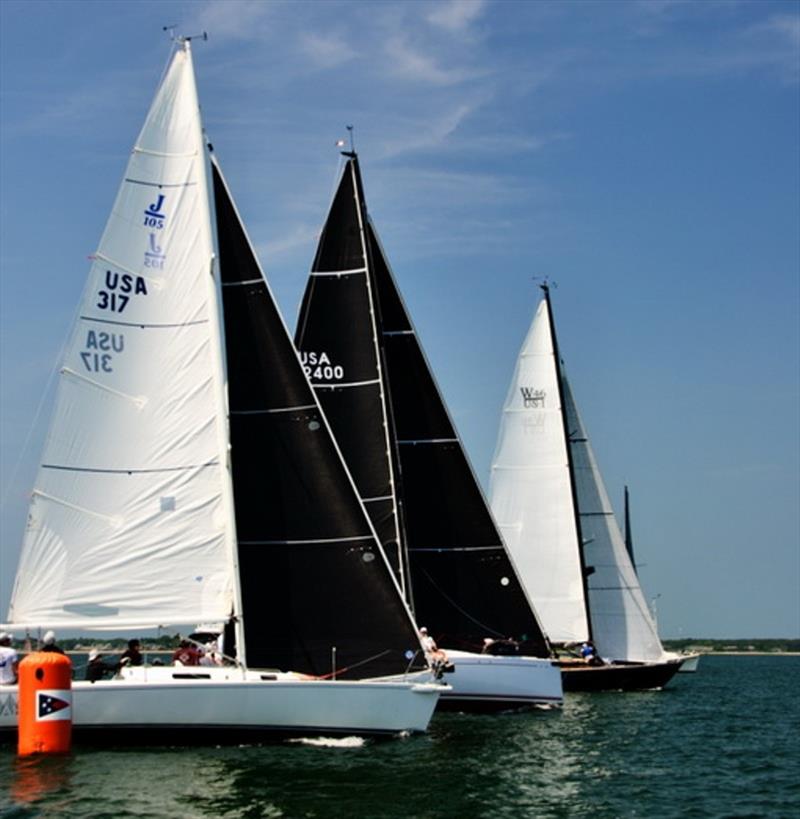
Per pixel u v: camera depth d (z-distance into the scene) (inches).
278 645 966.4
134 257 970.7
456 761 898.7
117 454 955.3
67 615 936.9
